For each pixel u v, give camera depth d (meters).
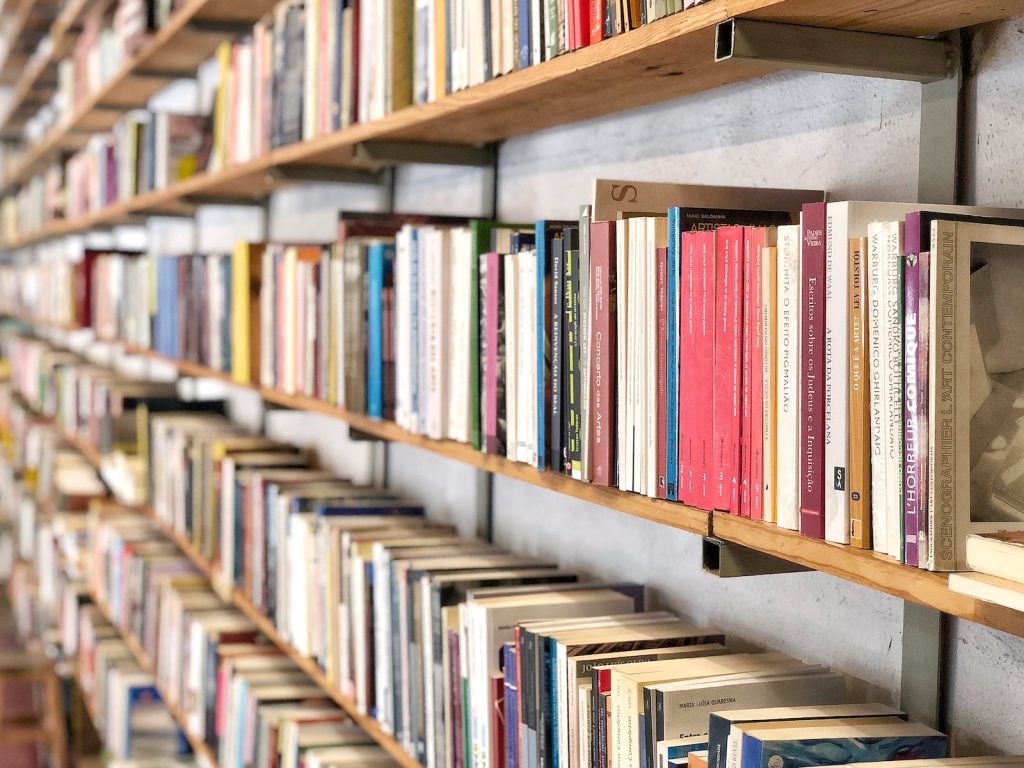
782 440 0.97
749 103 1.38
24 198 5.87
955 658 1.10
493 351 1.41
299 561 2.12
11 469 5.80
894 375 0.86
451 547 1.85
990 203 1.06
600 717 1.19
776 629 1.35
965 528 0.83
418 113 1.64
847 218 0.90
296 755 2.00
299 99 2.14
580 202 1.74
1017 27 1.02
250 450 2.80
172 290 3.15
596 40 1.21
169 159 3.17
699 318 1.05
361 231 1.87
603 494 1.20
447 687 1.53
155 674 3.10
